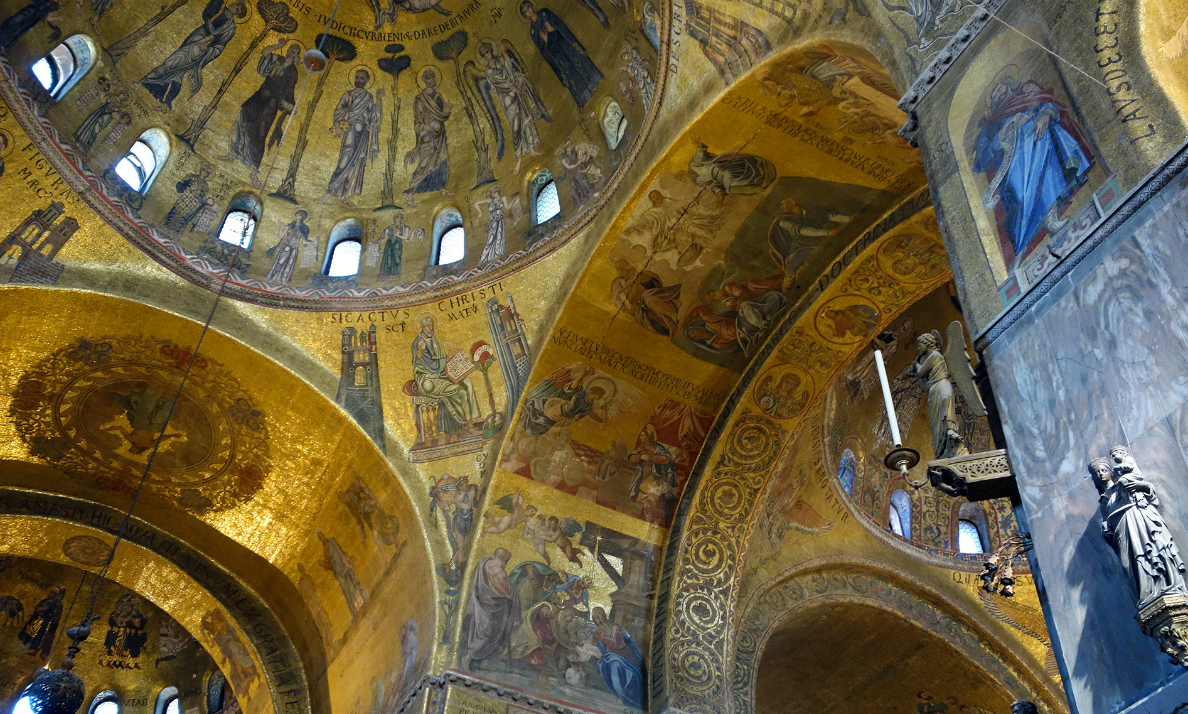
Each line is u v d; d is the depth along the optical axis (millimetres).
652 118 12133
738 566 13312
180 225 14242
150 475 14852
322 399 13711
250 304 14047
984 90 6531
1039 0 6199
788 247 12273
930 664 16562
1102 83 5531
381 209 15648
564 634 12398
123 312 13180
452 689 11422
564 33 14570
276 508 14852
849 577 16000
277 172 15555
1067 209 5590
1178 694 4152
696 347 13031
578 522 13117
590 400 13211
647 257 12492
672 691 12117
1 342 13000
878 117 10648
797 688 17766
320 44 16031
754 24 10266
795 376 13086
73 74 13789
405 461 13586
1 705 18906
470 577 12344
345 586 14664
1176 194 4910
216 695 19391
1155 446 4672
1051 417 5316
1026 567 16125
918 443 17781
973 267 6195
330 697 14281
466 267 14492
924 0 7418
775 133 11102
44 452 14336
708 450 13367
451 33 16047
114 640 19672
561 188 14156
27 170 12750
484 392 13656
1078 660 4738
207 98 15273
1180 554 4344
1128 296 5039
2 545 14898
